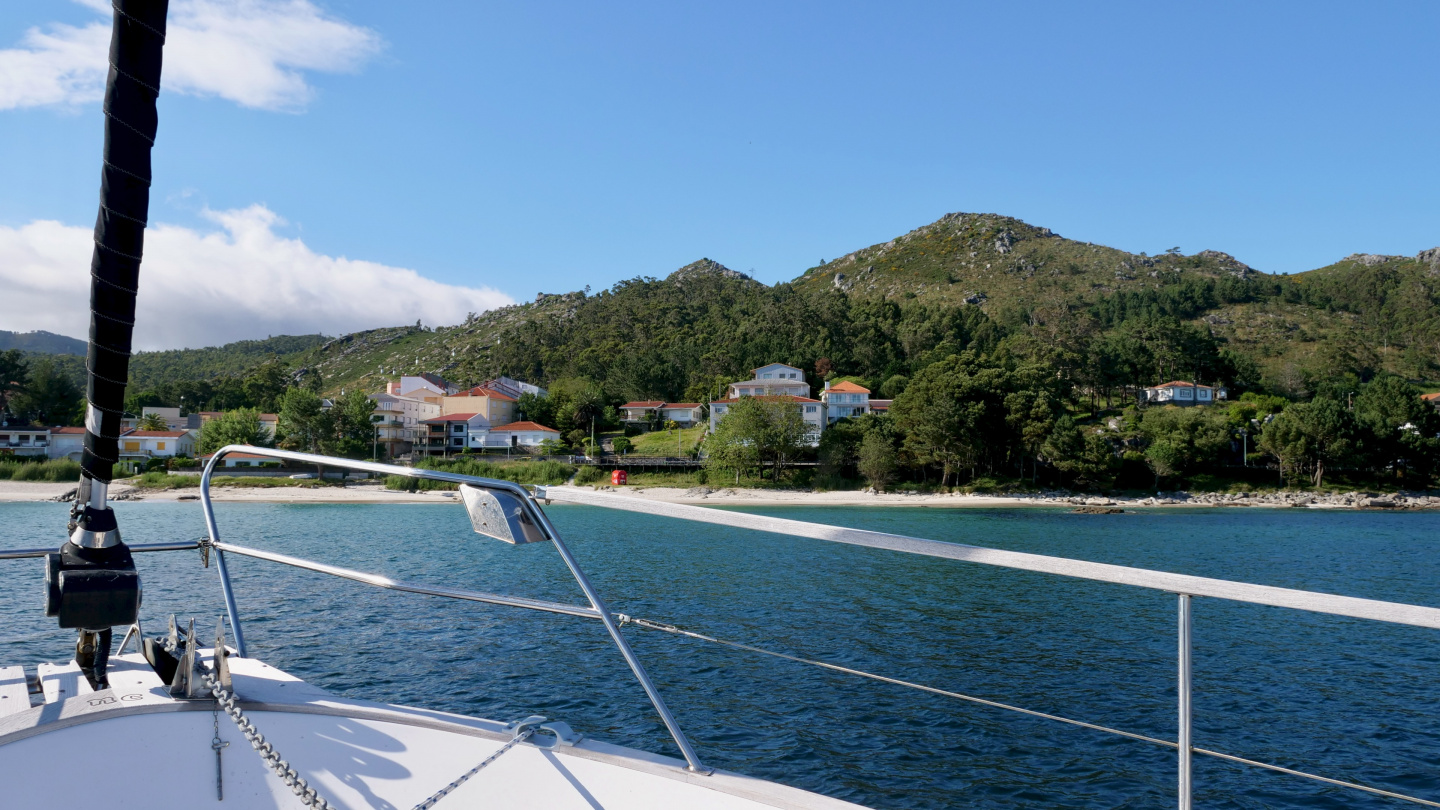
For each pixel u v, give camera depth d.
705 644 17.19
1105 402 136.38
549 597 24.58
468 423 108.81
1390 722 13.31
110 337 2.37
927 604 23.16
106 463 2.64
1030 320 190.75
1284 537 52.94
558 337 199.75
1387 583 32.59
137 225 2.29
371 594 22.05
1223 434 91.62
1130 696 14.50
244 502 72.44
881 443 84.62
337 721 2.88
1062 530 57.75
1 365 114.81
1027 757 11.47
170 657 3.21
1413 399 98.62
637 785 2.58
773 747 11.71
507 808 2.73
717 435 88.88
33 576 23.09
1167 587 1.97
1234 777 10.96
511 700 13.45
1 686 3.23
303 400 95.75
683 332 183.50
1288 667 16.55
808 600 23.80
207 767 2.79
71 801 2.59
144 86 2.23
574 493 2.74
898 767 11.11
